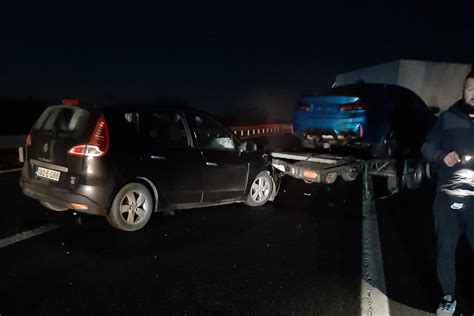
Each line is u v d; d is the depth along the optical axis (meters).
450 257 3.53
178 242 5.16
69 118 5.43
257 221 6.23
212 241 5.27
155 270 4.31
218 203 6.50
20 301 3.57
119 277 4.11
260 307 3.65
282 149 9.27
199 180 6.08
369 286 4.17
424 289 4.17
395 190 8.36
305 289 4.04
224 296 3.82
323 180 7.10
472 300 3.93
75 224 5.64
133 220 5.45
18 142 14.62
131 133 5.44
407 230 6.09
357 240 5.57
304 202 7.54
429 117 10.00
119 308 3.53
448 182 3.51
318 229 5.96
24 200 6.82
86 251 4.73
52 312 3.42
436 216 3.64
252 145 6.70
